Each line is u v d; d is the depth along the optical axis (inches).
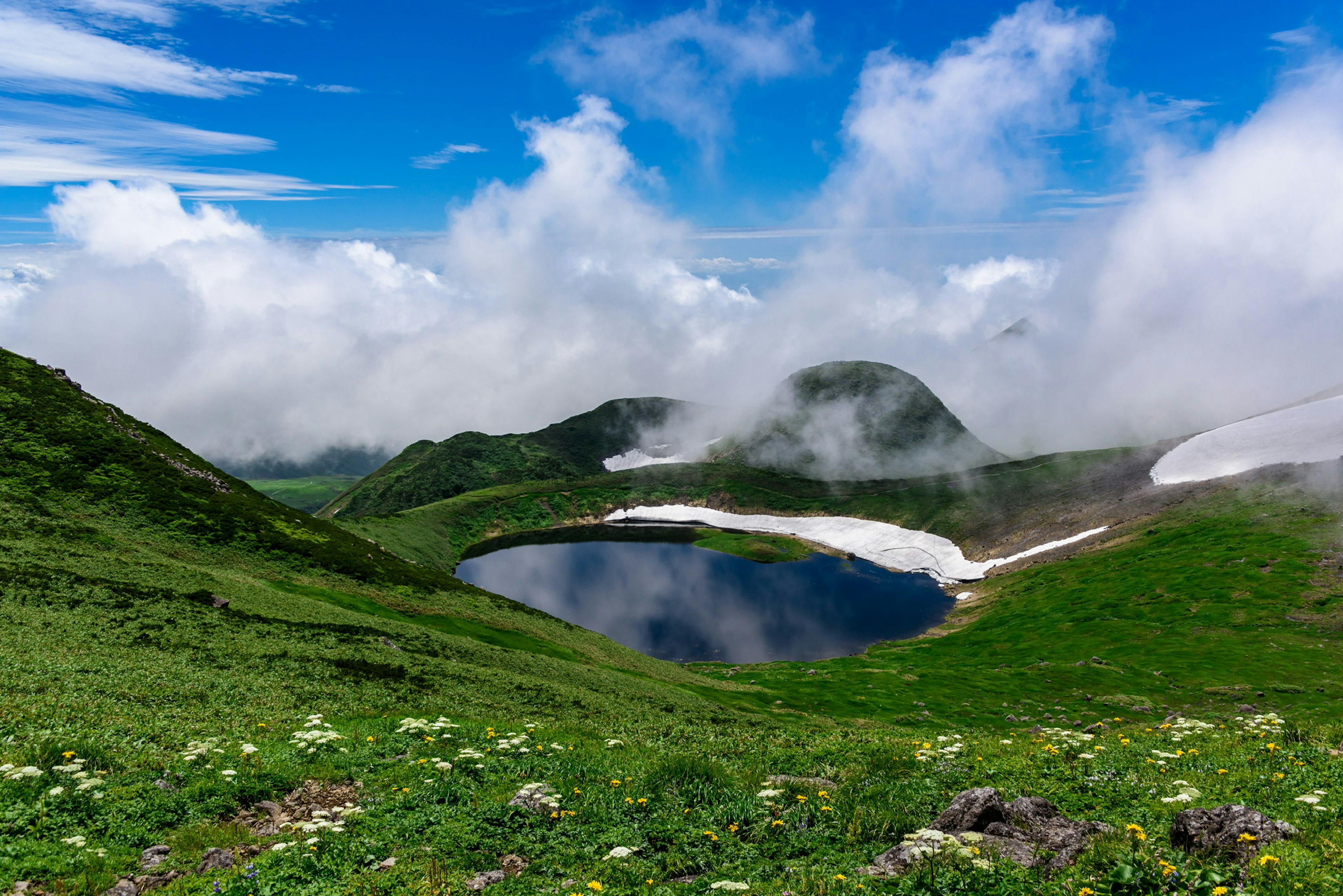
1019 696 3447.3
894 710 3208.7
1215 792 717.9
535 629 3577.8
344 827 673.0
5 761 729.6
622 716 1950.1
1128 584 5521.7
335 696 1521.9
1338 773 728.3
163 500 3400.6
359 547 3944.4
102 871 555.8
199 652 1663.4
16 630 1523.1
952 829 657.6
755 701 3223.4
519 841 660.7
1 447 3321.9
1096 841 563.8
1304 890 450.6
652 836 685.9
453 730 1179.9
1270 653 3789.4
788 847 640.4
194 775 794.8
